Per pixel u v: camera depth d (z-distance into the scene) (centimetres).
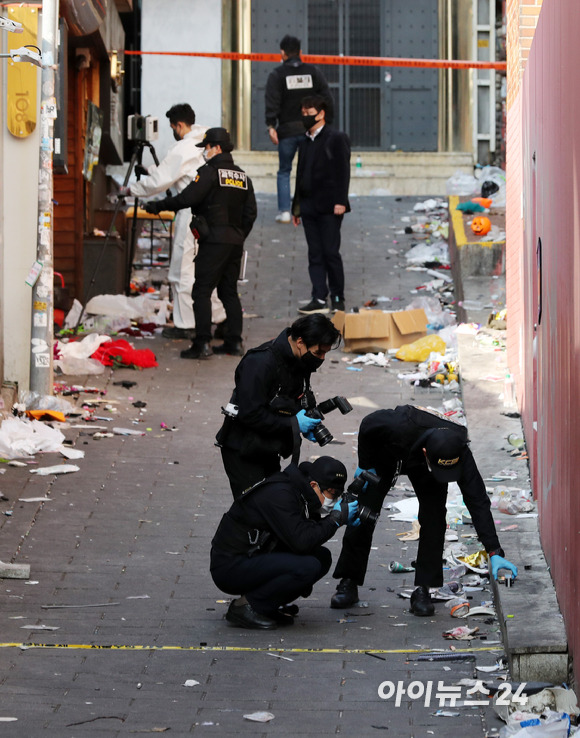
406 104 5662
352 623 1800
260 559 1758
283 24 5606
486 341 3253
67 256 3931
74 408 2897
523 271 2595
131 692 1523
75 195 3925
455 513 2230
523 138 2578
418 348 3375
